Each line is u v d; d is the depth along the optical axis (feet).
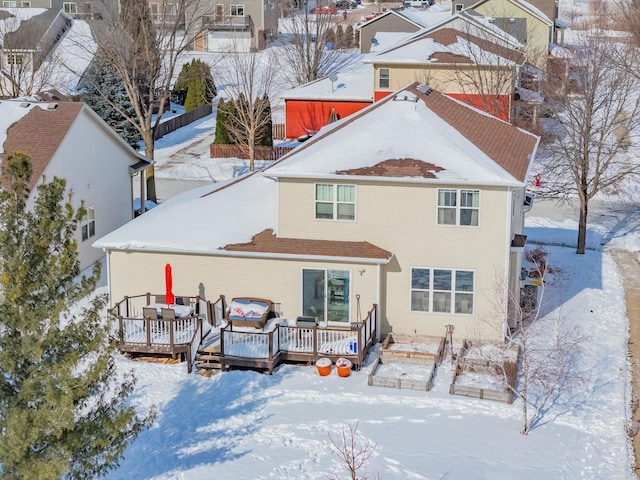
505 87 173.47
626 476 69.05
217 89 256.32
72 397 55.98
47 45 213.66
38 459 57.16
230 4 296.51
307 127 203.72
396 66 185.06
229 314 92.73
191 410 80.43
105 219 127.34
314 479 68.80
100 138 124.77
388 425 76.95
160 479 69.10
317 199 93.40
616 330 97.86
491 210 89.71
